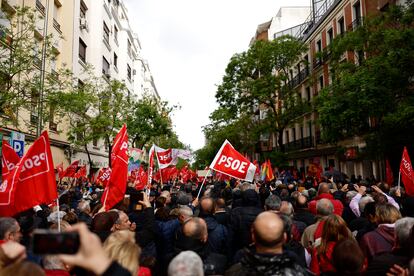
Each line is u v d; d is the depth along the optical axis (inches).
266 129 1214.3
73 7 961.5
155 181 751.1
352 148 956.6
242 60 1160.8
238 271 123.1
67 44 928.9
